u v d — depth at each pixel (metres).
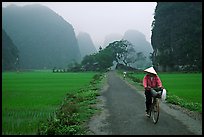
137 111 13.49
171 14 125.88
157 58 126.12
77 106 14.02
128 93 24.23
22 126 10.05
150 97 10.99
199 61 112.31
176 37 120.50
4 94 25.12
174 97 18.53
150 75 10.91
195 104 15.48
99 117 11.80
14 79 60.53
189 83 40.75
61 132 8.68
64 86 36.34
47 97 22.20
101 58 140.62
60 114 11.57
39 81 51.00
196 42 115.62
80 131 9.09
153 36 141.88
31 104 17.52
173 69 119.62
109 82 42.94
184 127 9.63
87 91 24.66
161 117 11.70
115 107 15.03
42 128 9.12
